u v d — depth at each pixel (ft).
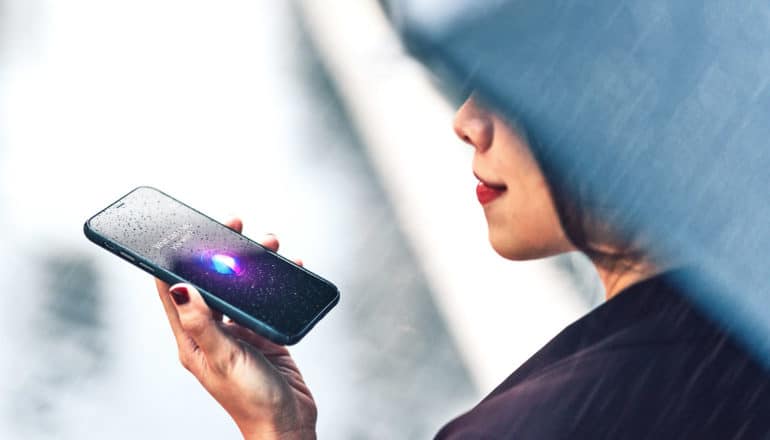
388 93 10.21
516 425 2.27
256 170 9.04
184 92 10.11
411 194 8.80
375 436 6.64
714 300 2.31
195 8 11.48
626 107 2.21
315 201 8.67
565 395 2.25
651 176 2.28
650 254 2.35
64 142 9.24
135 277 7.61
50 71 10.22
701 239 2.33
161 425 6.63
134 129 9.50
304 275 3.57
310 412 3.45
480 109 2.63
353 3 11.66
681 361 2.24
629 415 2.21
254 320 3.34
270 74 10.46
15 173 8.75
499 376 7.09
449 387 6.99
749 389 2.23
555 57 2.31
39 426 6.56
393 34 11.02
